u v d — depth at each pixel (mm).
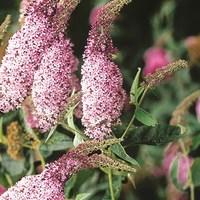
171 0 3871
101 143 1849
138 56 3752
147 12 3877
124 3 1906
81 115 2031
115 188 2156
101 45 1913
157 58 3564
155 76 1990
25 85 1956
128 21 3842
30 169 2346
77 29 3490
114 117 1911
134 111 2027
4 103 1972
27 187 1858
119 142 1919
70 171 1869
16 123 2262
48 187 1858
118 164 1843
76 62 2031
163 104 3602
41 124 1954
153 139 2115
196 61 3557
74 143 1978
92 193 2453
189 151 2484
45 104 1931
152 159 3398
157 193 3412
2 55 2076
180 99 3635
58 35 1948
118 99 1909
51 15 1955
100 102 1899
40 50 1945
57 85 1928
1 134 2281
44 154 2285
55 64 1930
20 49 1944
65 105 1936
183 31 3867
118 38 3801
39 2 1948
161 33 3838
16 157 2301
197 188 2564
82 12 3506
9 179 2367
